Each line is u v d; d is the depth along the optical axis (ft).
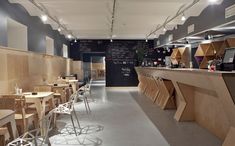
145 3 22.91
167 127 19.15
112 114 24.30
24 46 24.80
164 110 26.17
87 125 19.97
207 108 18.33
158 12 26.53
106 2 22.52
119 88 52.44
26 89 23.91
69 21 31.53
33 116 17.34
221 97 12.96
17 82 21.56
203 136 16.69
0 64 18.08
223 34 25.90
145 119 21.99
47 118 13.51
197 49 31.94
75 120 21.67
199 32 25.39
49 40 37.09
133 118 22.41
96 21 31.73
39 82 28.50
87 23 33.12
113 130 18.40
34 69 26.66
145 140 15.90
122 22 32.40
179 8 24.95
